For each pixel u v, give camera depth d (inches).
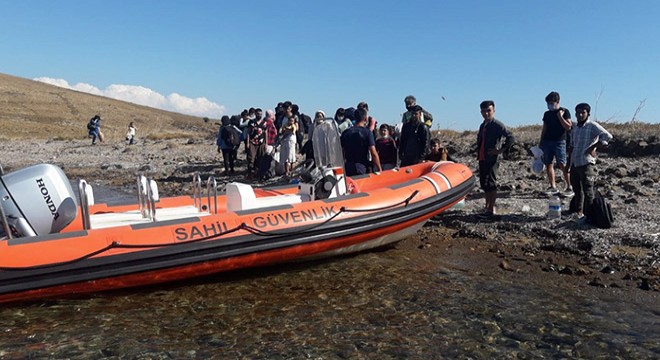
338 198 264.4
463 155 599.2
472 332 186.2
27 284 193.3
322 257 265.0
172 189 515.2
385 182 333.1
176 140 1193.4
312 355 170.2
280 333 185.9
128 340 179.9
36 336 181.5
